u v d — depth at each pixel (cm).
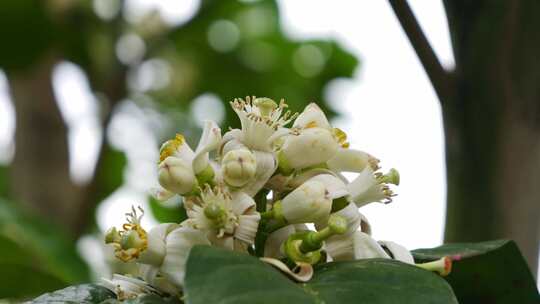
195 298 57
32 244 101
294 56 185
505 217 77
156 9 161
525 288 72
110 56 154
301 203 64
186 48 178
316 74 186
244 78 183
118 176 173
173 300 64
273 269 59
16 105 155
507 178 77
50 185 150
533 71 76
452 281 73
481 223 77
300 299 58
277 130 65
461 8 77
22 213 107
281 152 66
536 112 76
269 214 64
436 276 61
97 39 156
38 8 146
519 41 76
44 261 101
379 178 67
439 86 77
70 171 154
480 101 77
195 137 177
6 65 150
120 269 135
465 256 71
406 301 59
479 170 77
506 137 77
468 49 77
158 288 65
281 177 66
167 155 66
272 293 58
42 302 67
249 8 181
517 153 77
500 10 76
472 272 72
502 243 71
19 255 100
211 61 181
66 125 156
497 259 72
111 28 155
